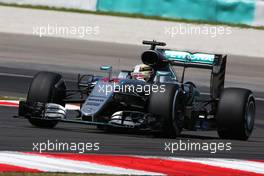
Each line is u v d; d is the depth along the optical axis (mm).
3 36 79875
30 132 33500
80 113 34375
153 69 35875
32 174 24484
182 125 34781
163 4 101125
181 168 27297
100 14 102375
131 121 32969
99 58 71312
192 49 81125
